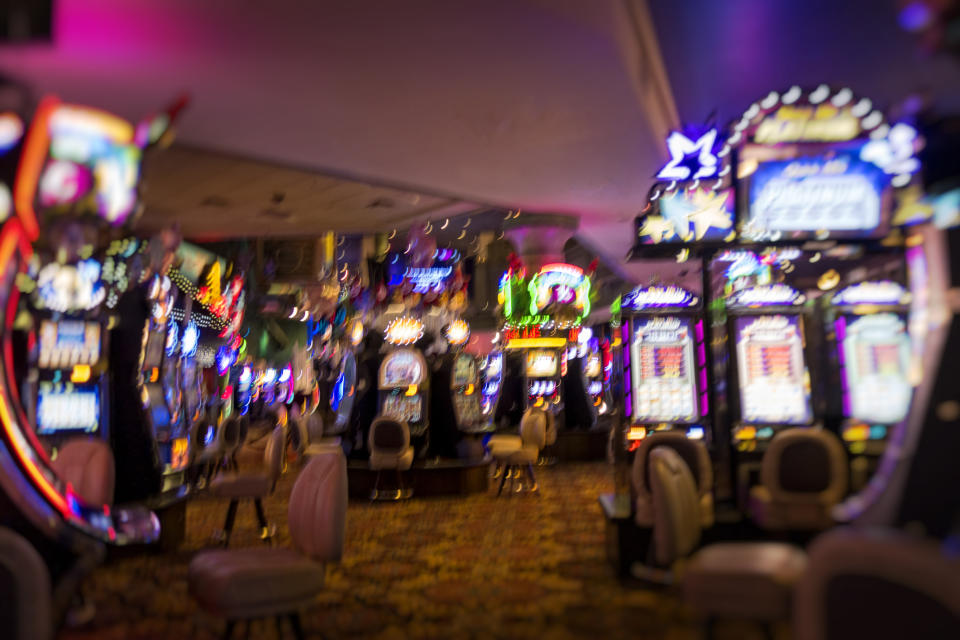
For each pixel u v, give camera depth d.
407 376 9.82
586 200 7.74
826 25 4.64
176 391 6.73
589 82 4.57
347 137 5.41
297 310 15.55
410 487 9.25
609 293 17.00
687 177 5.43
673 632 3.79
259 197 7.29
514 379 14.09
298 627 3.42
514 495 9.28
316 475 3.73
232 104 4.66
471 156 6.01
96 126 3.04
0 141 2.91
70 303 5.62
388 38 3.90
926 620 1.80
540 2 3.62
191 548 6.13
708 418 5.96
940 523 2.48
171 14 3.52
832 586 1.98
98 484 4.71
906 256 5.14
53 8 3.26
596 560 5.46
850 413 5.47
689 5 4.45
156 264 6.30
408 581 4.95
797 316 5.77
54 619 3.30
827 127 4.93
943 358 2.68
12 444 3.44
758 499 4.66
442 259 12.85
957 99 3.21
